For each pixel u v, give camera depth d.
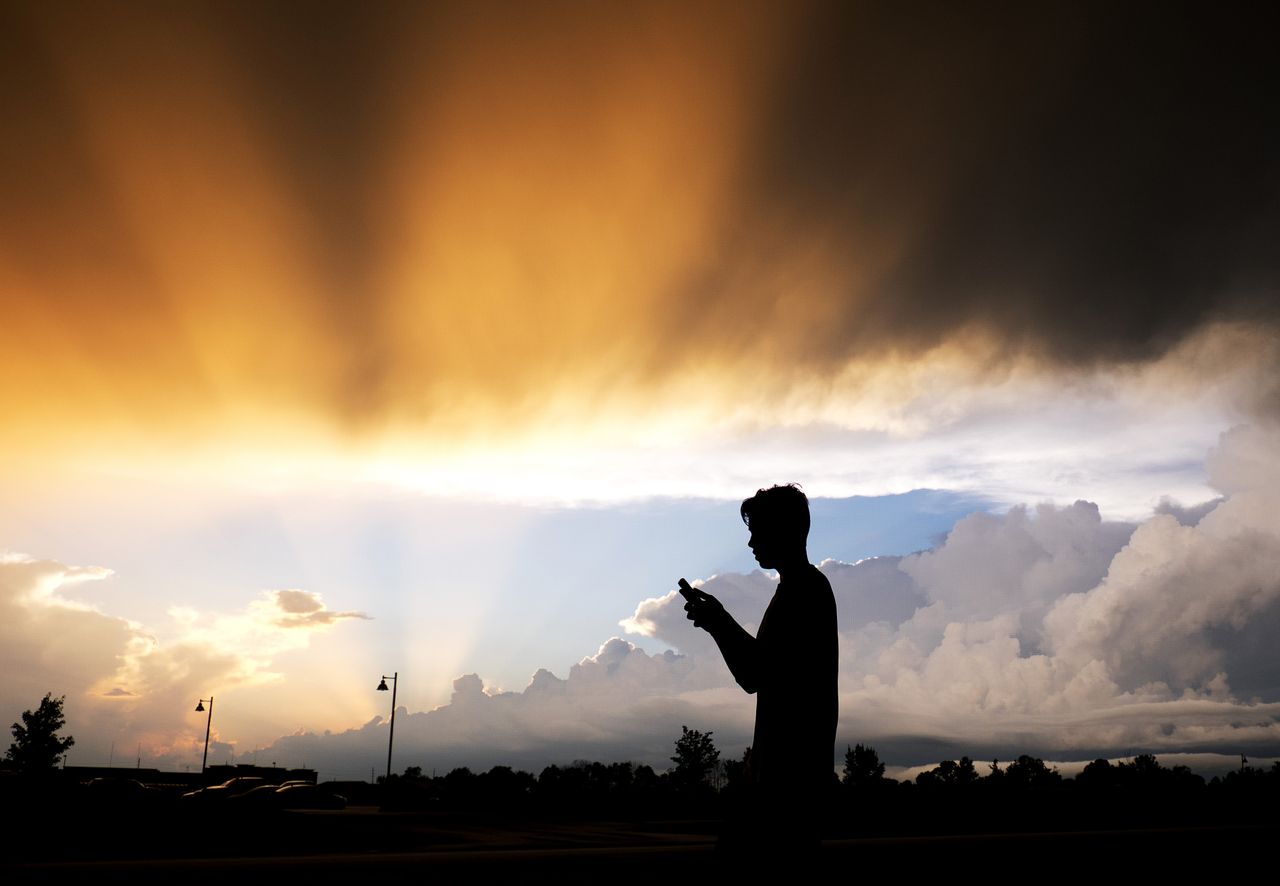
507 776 56.69
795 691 1.88
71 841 25.84
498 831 35.56
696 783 58.50
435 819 42.88
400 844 29.88
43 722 58.34
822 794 1.84
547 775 59.53
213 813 31.11
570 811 55.69
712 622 1.99
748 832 1.79
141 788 34.16
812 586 1.98
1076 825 25.56
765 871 1.74
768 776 1.83
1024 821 29.70
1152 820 20.81
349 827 33.25
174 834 28.19
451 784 57.41
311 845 28.30
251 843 28.11
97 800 29.95
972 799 32.44
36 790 29.50
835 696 1.92
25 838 25.64
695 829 41.62
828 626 1.96
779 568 2.05
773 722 1.87
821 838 1.81
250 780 44.59
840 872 1.75
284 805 42.47
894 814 31.23
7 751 57.03
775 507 2.04
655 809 57.03
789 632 1.93
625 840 33.41
